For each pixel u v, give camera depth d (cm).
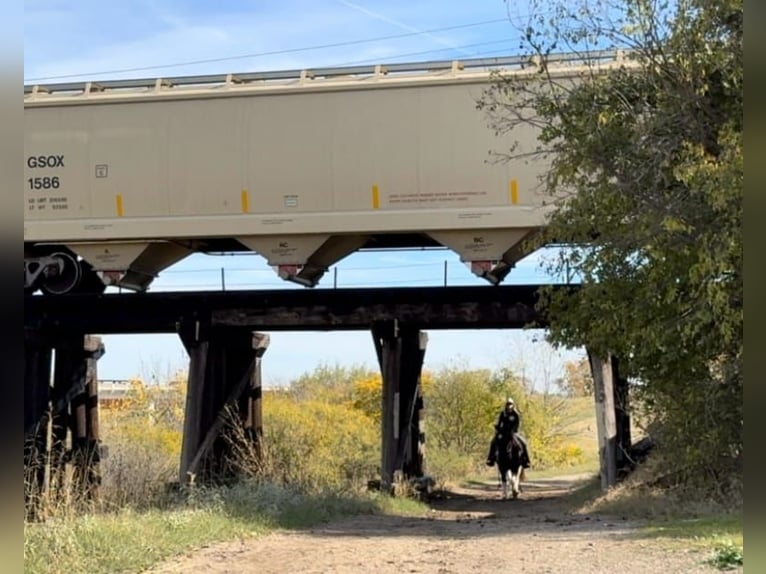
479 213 1609
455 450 3334
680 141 1260
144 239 1739
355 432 2711
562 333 1408
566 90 1372
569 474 3428
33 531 857
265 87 1681
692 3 1225
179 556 919
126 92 1734
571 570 821
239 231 1688
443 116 1625
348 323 1844
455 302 1819
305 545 1038
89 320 1892
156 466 1820
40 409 1888
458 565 881
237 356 2025
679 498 1366
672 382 1357
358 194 1653
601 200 1310
